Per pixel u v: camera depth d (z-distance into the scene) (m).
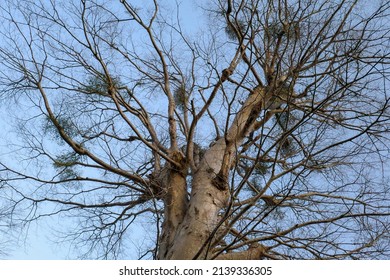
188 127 10.62
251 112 9.73
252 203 7.12
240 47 9.80
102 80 9.70
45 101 9.41
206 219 8.56
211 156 9.63
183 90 10.82
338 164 9.17
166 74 11.02
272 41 9.80
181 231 8.48
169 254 8.25
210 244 7.66
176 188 9.36
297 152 10.02
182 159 9.77
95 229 9.91
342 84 8.37
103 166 9.47
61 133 9.27
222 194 9.02
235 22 10.14
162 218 9.33
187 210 8.84
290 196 8.66
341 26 8.59
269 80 9.88
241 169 10.71
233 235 8.88
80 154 9.43
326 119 9.21
